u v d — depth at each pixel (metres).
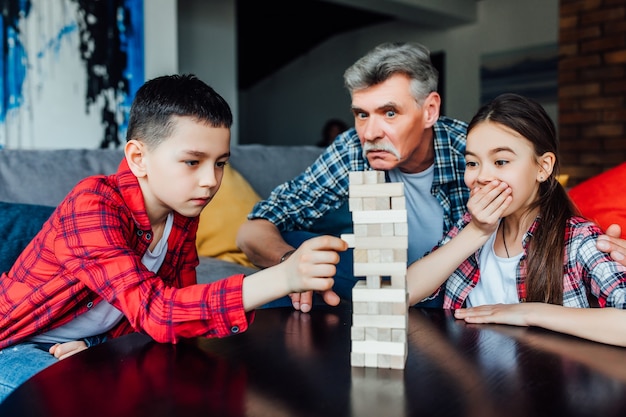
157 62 3.58
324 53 7.82
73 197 0.95
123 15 3.33
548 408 0.60
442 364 0.74
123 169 1.01
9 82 2.92
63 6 3.09
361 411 0.60
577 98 4.27
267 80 8.70
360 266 0.71
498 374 0.70
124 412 0.60
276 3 6.48
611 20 4.04
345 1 5.08
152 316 0.81
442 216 1.59
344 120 7.64
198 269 1.72
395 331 0.72
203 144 0.89
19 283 1.04
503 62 5.72
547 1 5.34
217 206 2.04
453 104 6.20
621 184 1.50
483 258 1.22
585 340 0.85
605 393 0.64
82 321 1.10
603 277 0.99
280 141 8.60
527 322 0.92
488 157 1.09
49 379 0.70
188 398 0.64
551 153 1.10
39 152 1.82
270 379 0.69
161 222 1.08
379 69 1.24
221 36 4.52
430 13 5.57
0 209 1.47
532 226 1.15
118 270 0.85
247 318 0.84
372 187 0.70
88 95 3.21
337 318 0.99
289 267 0.78
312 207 1.65
